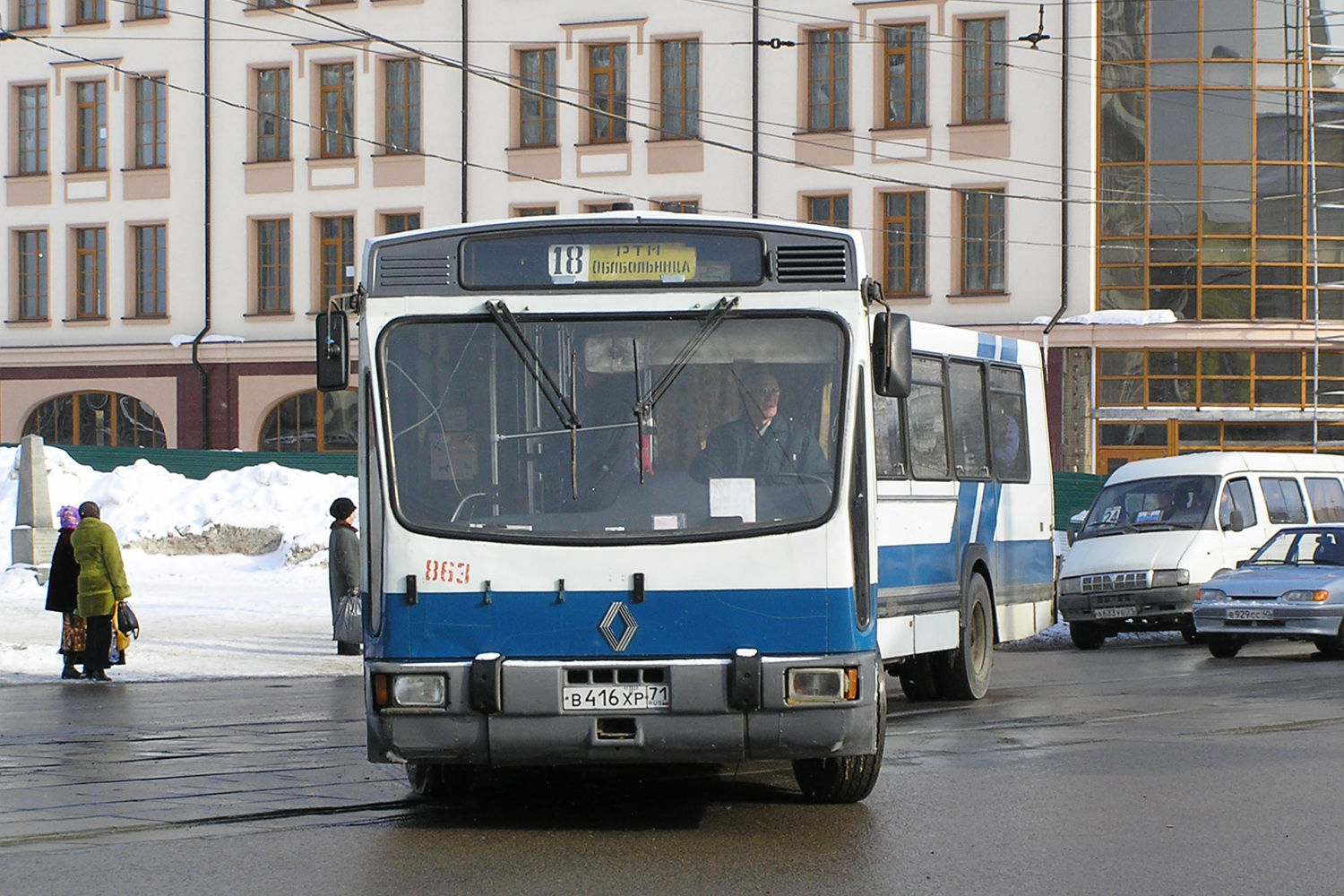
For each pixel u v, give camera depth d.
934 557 25.00
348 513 31.17
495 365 14.91
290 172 84.38
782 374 14.90
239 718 24.19
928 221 76.50
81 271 87.88
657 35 79.44
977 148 75.56
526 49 81.25
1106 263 74.62
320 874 13.04
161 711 25.14
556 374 14.88
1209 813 15.48
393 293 15.10
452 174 82.25
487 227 15.12
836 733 14.37
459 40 82.06
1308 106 73.38
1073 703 25.66
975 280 76.12
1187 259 73.81
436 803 16.48
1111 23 74.31
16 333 88.06
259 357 84.19
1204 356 73.75
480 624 14.50
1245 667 33.09
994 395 28.12
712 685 14.25
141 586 54.94
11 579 52.66
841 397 14.88
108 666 30.97
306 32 84.12
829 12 77.31
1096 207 74.44
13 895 12.41
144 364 85.62
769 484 14.67
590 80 80.88
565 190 80.81
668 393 14.84
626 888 12.52
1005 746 20.19
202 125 85.50
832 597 14.53
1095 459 74.50
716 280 15.05
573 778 18.20
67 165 87.38
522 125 81.69
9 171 88.31
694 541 14.48
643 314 14.97
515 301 15.01
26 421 87.56
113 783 17.81
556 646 14.44
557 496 14.66
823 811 15.80
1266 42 73.44
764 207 78.38
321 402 84.19
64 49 87.12
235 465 72.88
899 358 15.27
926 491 24.78
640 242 15.07
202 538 62.00
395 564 14.62
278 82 85.06
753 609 14.48
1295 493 43.59
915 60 76.88
